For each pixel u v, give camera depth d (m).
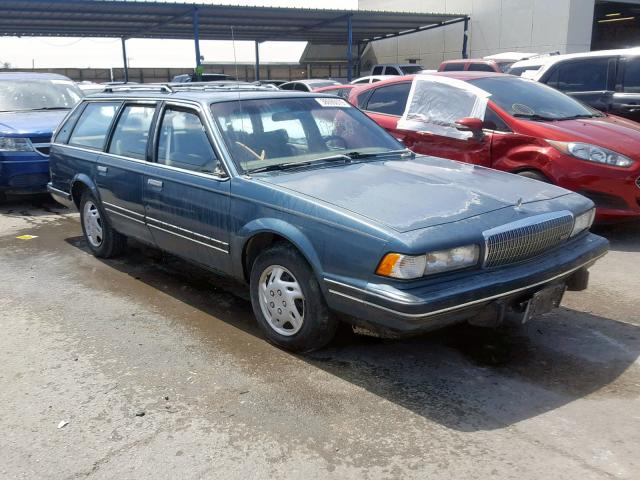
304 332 3.63
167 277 5.38
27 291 5.05
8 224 7.52
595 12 27.20
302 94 4.87
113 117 5.41
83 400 3.30
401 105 7.25
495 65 17.06
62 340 4.07
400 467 2.68
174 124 4.59
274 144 4.29
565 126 6.04
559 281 3.59
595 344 3.87
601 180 5.66
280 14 24.64
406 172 4.07
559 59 9.29
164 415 3.14
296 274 3.58
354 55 37.03
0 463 2.77
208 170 4.18
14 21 24.47
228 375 3.55
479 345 3.89
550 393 3.29
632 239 6.24
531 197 3.70
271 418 3.09
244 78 36.69
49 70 35.00
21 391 3.41
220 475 2.66
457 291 3.05
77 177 5.73
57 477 2.67
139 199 4.85
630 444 2.81
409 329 3.04
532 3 24.39
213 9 23.00
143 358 3.79
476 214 3.34
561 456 2.73
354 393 3.32
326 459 2.75
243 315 4.48
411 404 3.20
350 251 3.21
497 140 6.16
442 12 28.73
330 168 4.15
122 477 2.66
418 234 3.07
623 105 8.38
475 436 2.90
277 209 3.61
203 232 4.22
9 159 7.86
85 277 5.40
